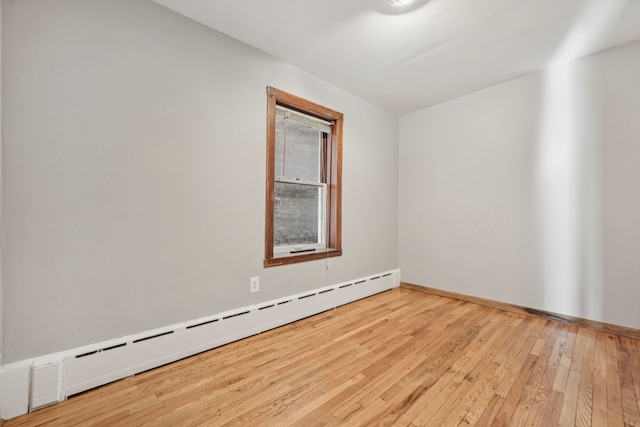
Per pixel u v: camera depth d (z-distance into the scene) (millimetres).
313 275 2734
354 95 3184
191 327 1891
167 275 1814
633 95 2227
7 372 1295
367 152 3359
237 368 1735
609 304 2326
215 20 1945
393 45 2258
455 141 3289
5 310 1318
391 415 1338
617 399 1464
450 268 3324
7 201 1321
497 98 2953
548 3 1788
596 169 2395
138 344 1675
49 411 1348
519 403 1429
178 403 1410
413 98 3289
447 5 1804
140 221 1706
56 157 1438
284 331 2303
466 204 3201
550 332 2316
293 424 1273
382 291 3541
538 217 2699
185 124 1892
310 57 2430
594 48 2303
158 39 1774
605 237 2354
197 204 1949
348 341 2121
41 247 1403
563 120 2553
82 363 1492
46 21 1409
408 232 3738
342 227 3057
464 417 1328
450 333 2283
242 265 2193
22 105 1350
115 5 1614
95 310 1557
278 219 2646
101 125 1566
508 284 2877
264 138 2340
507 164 2893
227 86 2109
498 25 2006
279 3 1786
